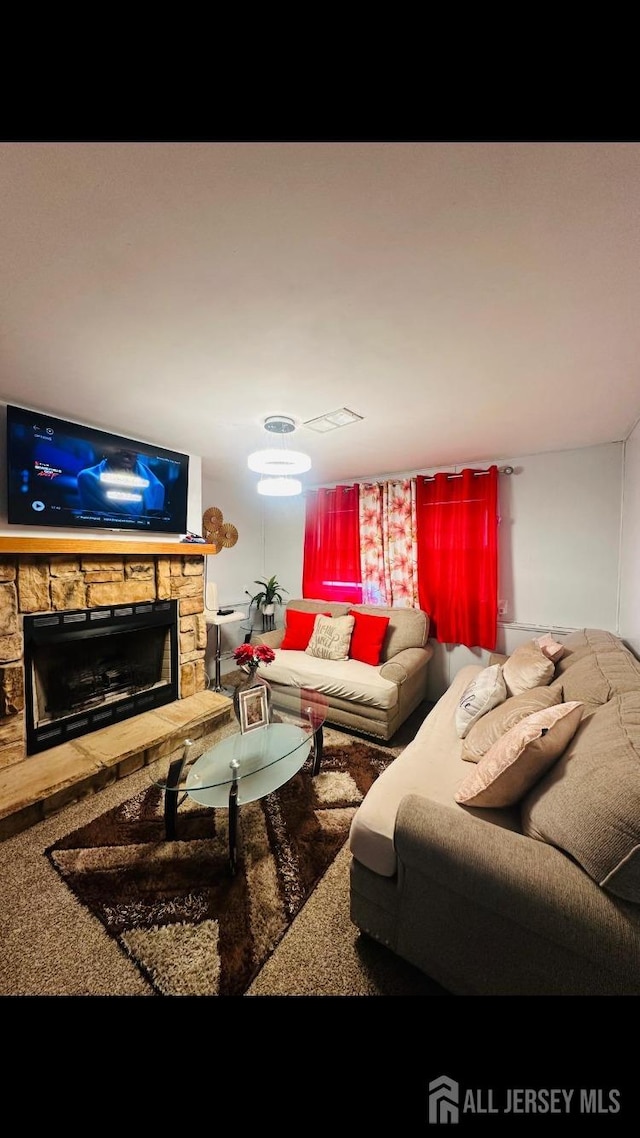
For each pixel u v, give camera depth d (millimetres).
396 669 2668
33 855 1572
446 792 1359
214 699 2877
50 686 2354
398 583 3469
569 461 2762
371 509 3605
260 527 4605
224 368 1581
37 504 2049
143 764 2219
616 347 1407
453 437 2486
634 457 2234
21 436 1973
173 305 1175
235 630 4328
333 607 3570
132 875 1472
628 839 802
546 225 866
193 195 794
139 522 2541
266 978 1118
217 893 1391
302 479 3812
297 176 753
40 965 1155
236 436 2514
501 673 2086
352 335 1337
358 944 1216
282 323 1269
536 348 1418
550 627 2871
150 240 914
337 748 2465
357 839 1192
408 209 828
